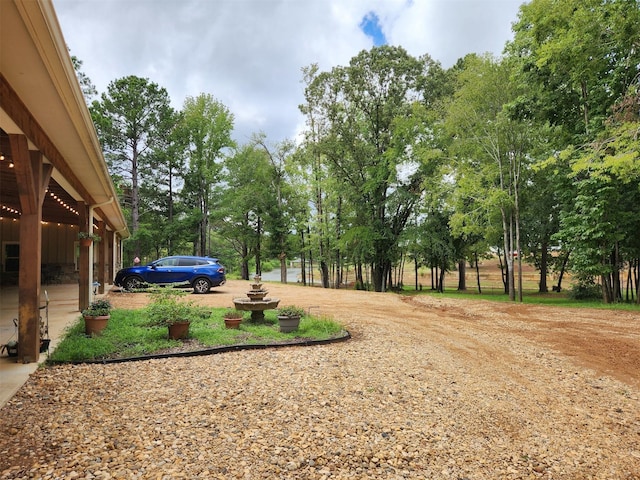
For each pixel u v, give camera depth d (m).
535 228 23.69
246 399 4.23
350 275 45.62
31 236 5.24
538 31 13.53
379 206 25.42
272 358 5.95
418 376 5.46
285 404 4.15
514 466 3.38
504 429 4.10
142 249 35.06
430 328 9.56
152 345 6.24
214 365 5.48
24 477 2.56
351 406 4.23
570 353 7.47
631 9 11.70
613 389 5.64
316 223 28.77
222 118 32.59
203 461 2.93
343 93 24.80
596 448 3.87
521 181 18.25
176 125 32.28
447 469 3.18
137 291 15.04
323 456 3.16
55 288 16.06
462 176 18.00
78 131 5.21
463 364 6.38
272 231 31.89
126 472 2.70
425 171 23.00
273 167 31.73
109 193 9.74
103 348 5.82
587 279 18.56
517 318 11.44
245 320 8.80
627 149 10.98
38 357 5.29
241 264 38.31
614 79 13.15
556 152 15.59
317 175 28.59
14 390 4.11
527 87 15.81
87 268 9.56
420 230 23.58
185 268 15.78
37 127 4.99
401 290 31.34
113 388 4.41
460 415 4.29
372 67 23.69
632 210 14.62
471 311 12.84
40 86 3.93
